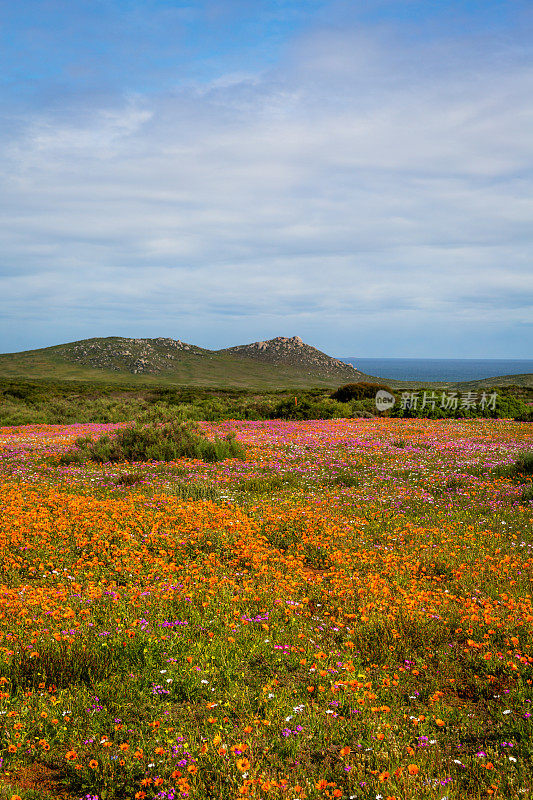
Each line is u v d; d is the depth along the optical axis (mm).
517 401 41375
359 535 9586
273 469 16250
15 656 4949
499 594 6914
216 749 3875
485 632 5828
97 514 9836
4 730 3990
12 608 6008
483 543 9086
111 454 17906
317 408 38156
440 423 32000
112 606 6293
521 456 15758
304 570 8062
